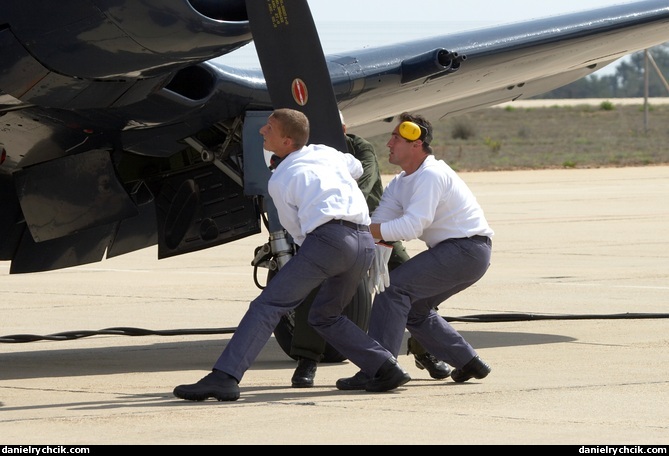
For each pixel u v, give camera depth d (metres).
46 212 23.84
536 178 93.88
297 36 19.61
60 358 23.91
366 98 27.72
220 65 23.12
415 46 27.88
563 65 31.92
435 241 18.94
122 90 20.97
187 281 38.53
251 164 22.53
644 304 30.92
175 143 23.59
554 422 15.88
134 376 21.31
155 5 19.02
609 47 31.19
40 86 20.42
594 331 26.23
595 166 110.81
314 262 17.64
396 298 18.84
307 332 19.61
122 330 24.94
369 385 18.66
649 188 80.38
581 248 46.16
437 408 17.08
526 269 39.69
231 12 19.92
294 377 19.58
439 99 30.81
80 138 22.72
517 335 25.92
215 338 26.92
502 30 29.00
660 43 32.78
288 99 20.00
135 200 25.53
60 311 31.36
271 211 22.19
